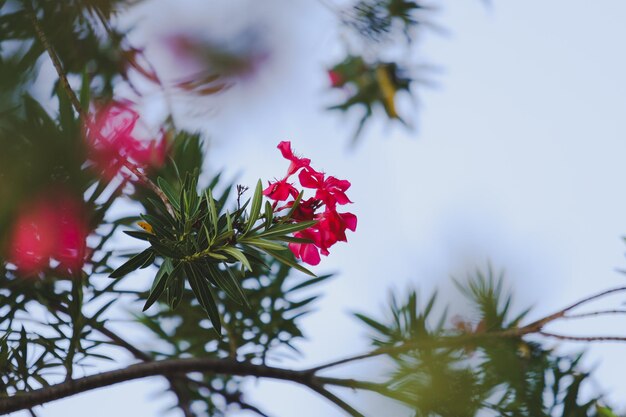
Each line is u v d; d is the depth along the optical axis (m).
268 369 2.63
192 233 2.37
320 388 2.62
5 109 2.47
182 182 2.42
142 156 2.60
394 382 2.59
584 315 2.56
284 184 2.40
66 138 2.47
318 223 2.40
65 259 2.52
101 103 2.61
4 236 2.47
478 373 2.60
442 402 2.57
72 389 2.51
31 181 2.46
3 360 2.51
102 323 2.57
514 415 2.59
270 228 2.36
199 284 2.37
